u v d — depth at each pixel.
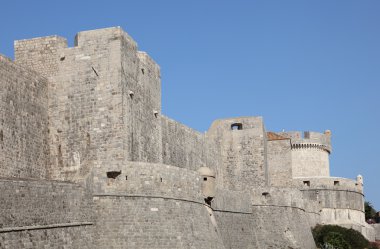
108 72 51.44
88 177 45.44
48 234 39.06
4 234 35.34
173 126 69.94
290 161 95.69
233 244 63.16
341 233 84.00
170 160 68.00
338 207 96.12
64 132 51.75
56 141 51.81
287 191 73.81
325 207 95.12
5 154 46.56
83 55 52.19
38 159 50.31
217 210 60.94
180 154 71.06
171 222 47.78
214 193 55.41
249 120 85.25
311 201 87.12
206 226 51.88
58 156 51.62
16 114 48.22
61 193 41.12
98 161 49.22
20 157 48.19
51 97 52.41
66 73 52.34
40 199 38.84
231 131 85.69
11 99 47.81
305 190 95.38
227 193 64.06
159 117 59.03
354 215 97.62
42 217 38.81
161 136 62.38
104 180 46.22
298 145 107.88
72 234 41.62
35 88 50.88
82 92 51.81
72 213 42.09
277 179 95.75
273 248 69.69
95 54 51.94
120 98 50.97
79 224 42.66
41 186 39.12
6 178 36.69
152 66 58.22
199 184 52.69
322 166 109.31
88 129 51.28
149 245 45.97
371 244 87.38
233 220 64.50
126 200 46.38
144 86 55.91
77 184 43.31
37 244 37.84
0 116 46.41
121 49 51.69
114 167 46.66
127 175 46.84
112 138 50.75
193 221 50.19
